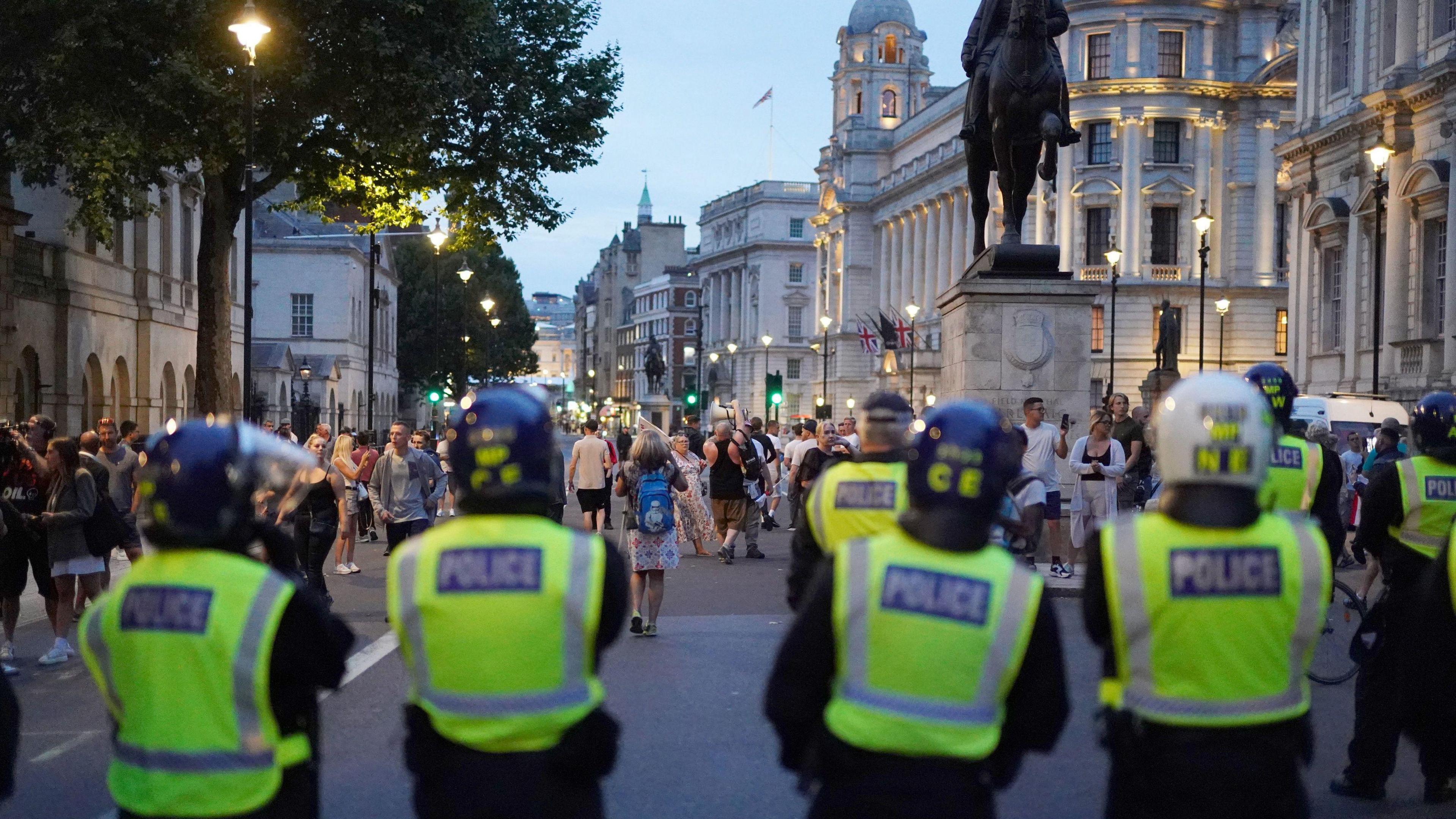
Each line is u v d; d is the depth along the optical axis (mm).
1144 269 70312
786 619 13680
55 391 32750
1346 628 11133
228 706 3732
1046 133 16094
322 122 28781
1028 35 16391
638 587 12547
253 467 3977
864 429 6445
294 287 66125
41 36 24781
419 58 26766
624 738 8391
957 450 3619
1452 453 6781
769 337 68625
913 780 3504
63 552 11820
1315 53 46688
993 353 16359
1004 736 3678
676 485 12750
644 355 169750
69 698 10211
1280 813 3750
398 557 3906
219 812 3717
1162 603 3746
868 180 110688
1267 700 3777
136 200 25688
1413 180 38312
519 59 29578
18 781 7652
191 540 3850
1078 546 15086
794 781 7355
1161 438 3857
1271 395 7488
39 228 33531
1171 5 69938
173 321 41219
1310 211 45594
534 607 3766
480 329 88312
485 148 29219
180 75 24359
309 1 26047
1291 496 7480
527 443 3881
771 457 26438
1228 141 70438
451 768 3758
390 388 81750
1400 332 39719
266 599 3785
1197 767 3701
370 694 9891
